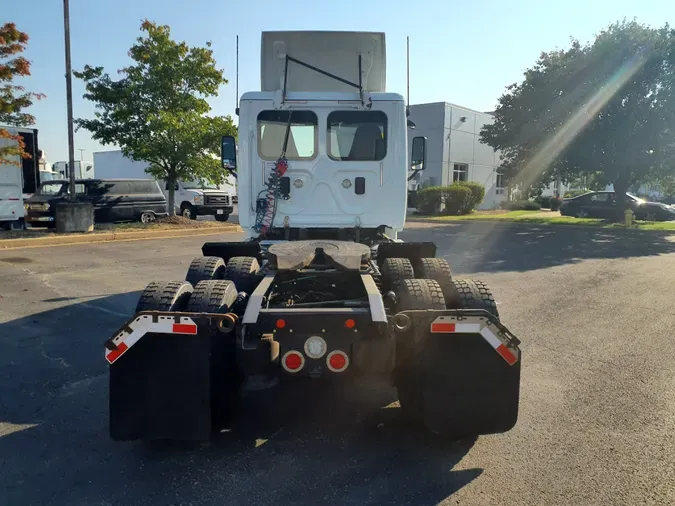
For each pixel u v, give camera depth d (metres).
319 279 4.77
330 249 4.77
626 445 3.84
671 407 4.48
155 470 3.54
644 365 5.49
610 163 23.11
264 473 3.51
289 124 6.35
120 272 10.43
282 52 6.73
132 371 3.57
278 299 4.49
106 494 3.26
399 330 3.51
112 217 18.64
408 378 4.08
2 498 3.20
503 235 18.92
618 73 21.16
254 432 4.09
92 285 9.22
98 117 17.92
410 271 4.95
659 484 3.35
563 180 26.06
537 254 13.87
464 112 34.62
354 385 5.03
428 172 33.81
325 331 3.60
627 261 12.67
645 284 9.78
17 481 3.39
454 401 3.64
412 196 31.75
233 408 4.27
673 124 20.94
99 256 12.45
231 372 4.07
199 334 3.53
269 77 6.78
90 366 5.40
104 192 18.50
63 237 14.51
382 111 6.36
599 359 5.68
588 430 4.07
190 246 14.36
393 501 3.19
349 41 6.75
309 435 4.04
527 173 25.06
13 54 13.91
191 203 22.75
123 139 17.88
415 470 3.54
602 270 11.36
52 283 9.36
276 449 3.83
